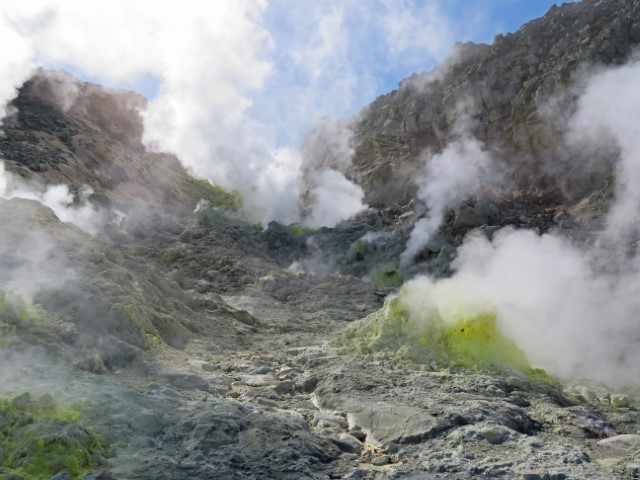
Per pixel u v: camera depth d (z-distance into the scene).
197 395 5.65
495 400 6.05
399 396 6.02
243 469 4.09
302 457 4.39
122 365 6.25
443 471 4.24
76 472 3.77
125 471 3.86
